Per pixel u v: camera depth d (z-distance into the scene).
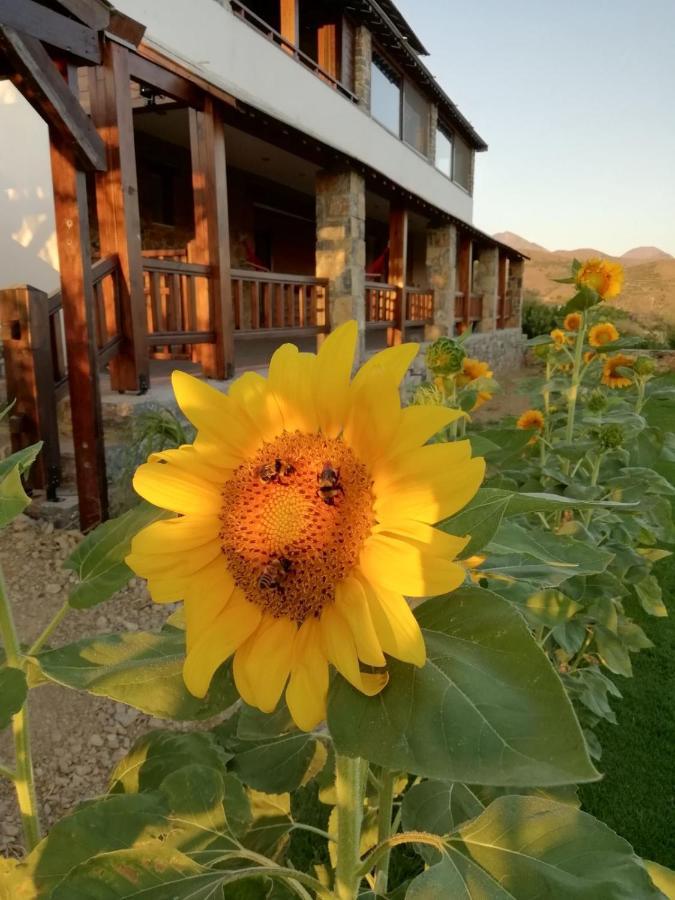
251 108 6.29
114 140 5.07
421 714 0.70
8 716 0.93
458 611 0.80
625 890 0.81
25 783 1.33
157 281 5.78
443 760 0.65
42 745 2.81
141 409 5.05
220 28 8.89
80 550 1.23
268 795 1.53
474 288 18.39
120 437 4.94
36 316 4.47
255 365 8.61
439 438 1.91
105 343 5.14
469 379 2.53
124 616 3.70
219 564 0.86
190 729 2.91
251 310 12.28
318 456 0.83
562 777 0.61
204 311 6.40
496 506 0.81
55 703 3.04
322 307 9.08
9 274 7.60
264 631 0.81
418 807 1.49
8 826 2.41
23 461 1.05
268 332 7.60
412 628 0.71
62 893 0.90
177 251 6.90
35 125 7.34
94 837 1.04
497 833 0.91
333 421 0.87
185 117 8.86
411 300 12.73
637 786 2.68
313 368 0.89
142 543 0.87
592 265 3.03
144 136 9.90
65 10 3.98
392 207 11.23
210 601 0.83
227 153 10.62
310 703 0.75
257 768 1.47
